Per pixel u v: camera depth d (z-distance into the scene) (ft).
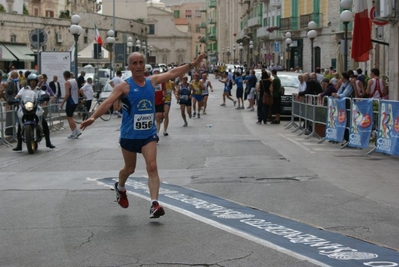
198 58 29.76
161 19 437.17
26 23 221.05
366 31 75.05
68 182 39.70
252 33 289.74
